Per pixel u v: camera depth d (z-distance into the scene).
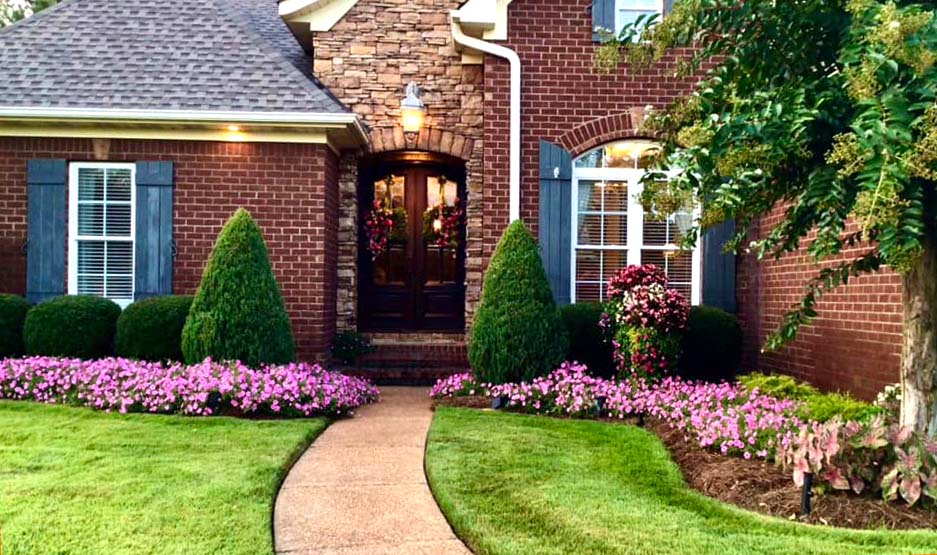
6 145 8.56
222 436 5.56
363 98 9.48
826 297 7.31
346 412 6.80
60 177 8.56
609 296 8.09
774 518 3.89
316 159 8.70
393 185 10.14
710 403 6.17
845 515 3.88
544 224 8.77
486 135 8.81
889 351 6.28
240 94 8.65
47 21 9.62
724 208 4.12
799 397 6.22
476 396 7.44
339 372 8.69
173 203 8.63
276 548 3.49
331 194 9.14
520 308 7.39
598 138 8.86
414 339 9.73
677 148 4.74
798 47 4.36
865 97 3.43
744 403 6.14
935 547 3.37
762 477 4.52
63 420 6.05
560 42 8.83
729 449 5.05
